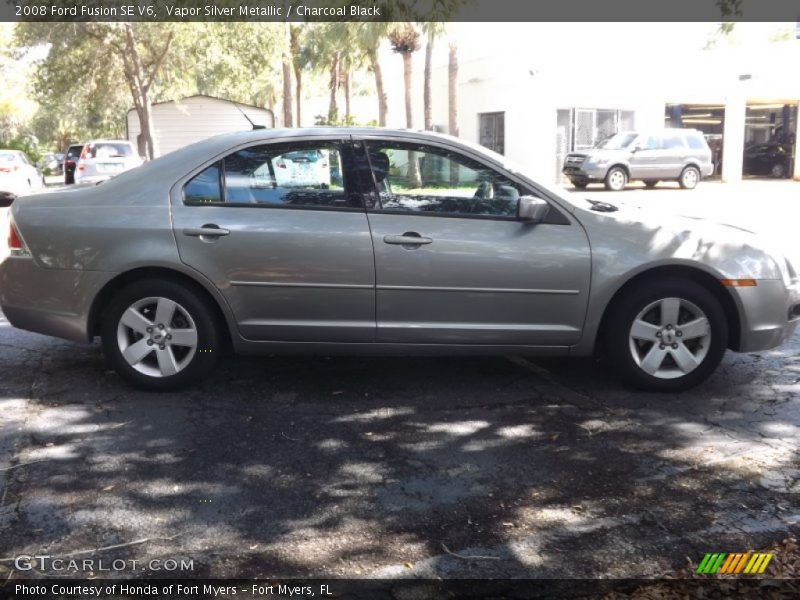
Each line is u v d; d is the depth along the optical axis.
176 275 5.13
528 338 5.13
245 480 4.01
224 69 28.88
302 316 5.08
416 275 5.01
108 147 24.98
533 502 3.80
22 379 5.52
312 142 5.13
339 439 4.54
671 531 3.53
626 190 26.56
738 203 20.75
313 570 3.22
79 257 5.05
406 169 5.12
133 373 5.21
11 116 64.81
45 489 3.88
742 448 4.42
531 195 5.11
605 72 29.64
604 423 4.80
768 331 5.24
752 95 31.47
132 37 28.22
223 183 5.12
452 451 4.39
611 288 5.05
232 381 5.52
